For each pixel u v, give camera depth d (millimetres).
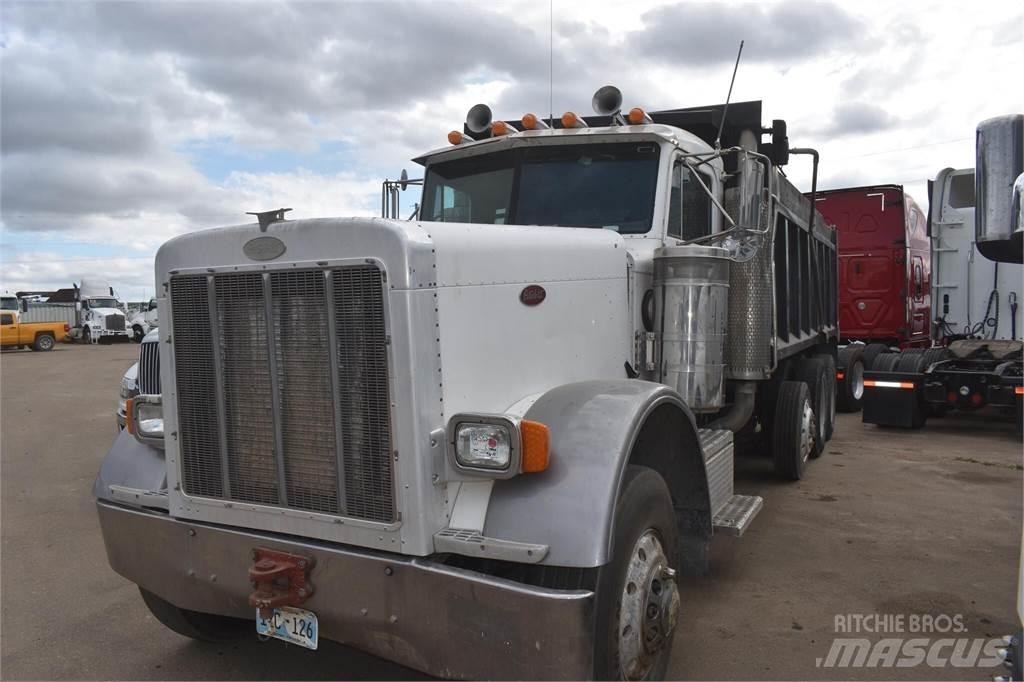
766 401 6758
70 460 8523
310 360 2596
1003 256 2422
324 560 2566
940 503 6059
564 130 4480
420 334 2445
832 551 4910
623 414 2648
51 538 5578
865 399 9781
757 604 4074
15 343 30188
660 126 4480
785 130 5871
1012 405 8906
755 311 4949
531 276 3041
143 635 3895
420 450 2434
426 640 2428
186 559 2943
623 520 2576
